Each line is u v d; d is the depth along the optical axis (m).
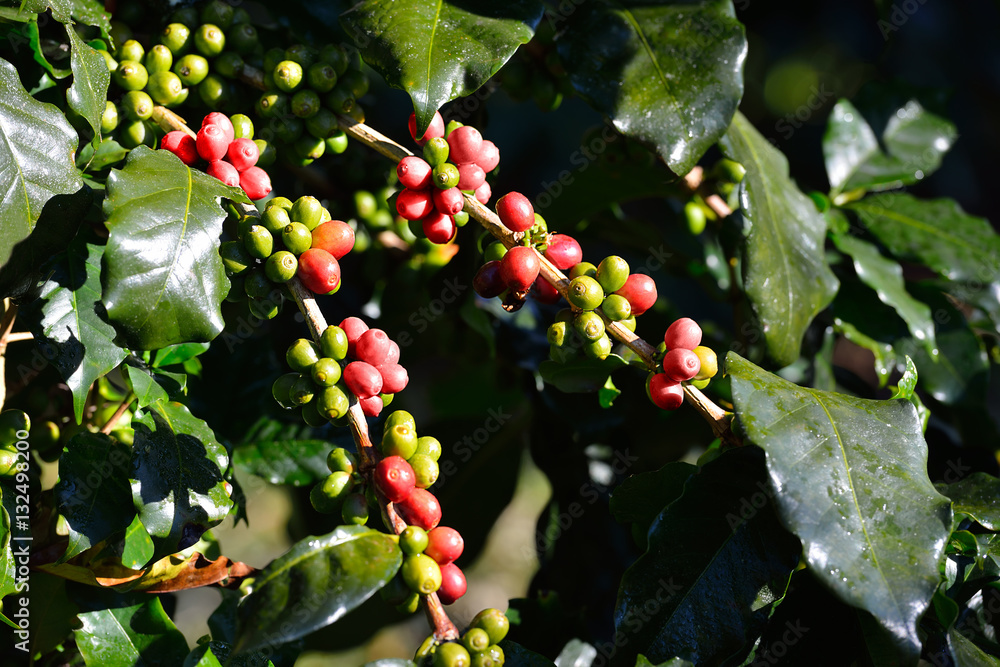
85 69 0.87
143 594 0.92
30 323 0.87
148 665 0.91
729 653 0.87
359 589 0.81
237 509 0.96
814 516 0.83
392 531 0.83
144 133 0.92
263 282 0.86
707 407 0.87
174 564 0.90
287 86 0.91
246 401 1.01
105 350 0.89
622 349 0.92
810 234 1.01
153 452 0.88
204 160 0.89
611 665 0.87
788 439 0.84
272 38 1.01
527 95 1.01
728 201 1.04
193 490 0.89
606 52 0.95
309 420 0.86
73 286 0.89
